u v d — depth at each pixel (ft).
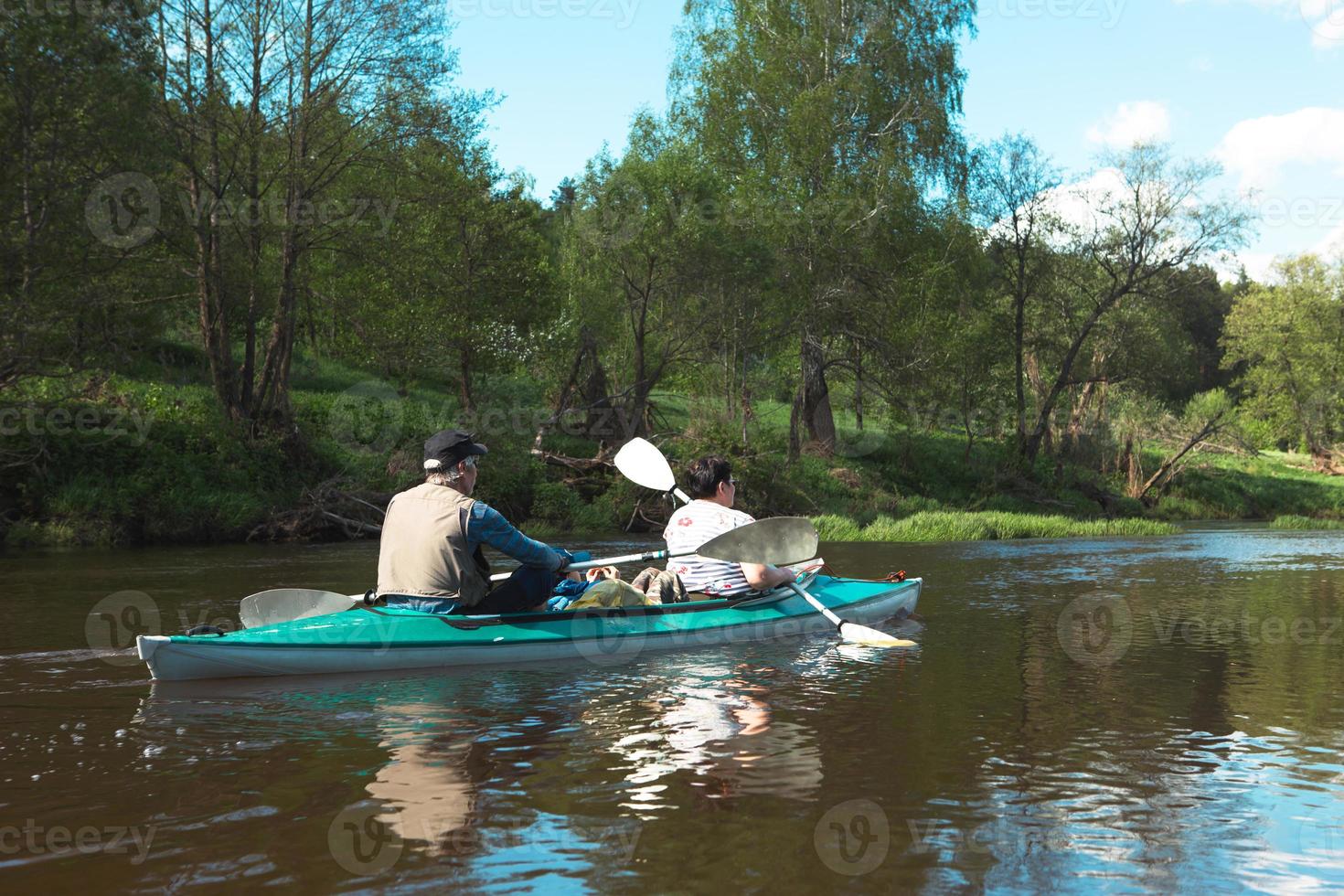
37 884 7.17
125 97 46.57
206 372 79.92
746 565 19.24
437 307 67.41
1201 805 9.04
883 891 7.08
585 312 79.00
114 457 52.08
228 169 56.44
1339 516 114.93
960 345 89.97
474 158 68.85
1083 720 12.31
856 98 85.30
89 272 48.08
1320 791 9.48
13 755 10.50
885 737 11.35
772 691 13.96
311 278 63.31
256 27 54.90
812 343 88.12
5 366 46.16
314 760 10.34
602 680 14.64
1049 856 7.79
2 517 47.01
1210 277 107.55
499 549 16.08
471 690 13.91
